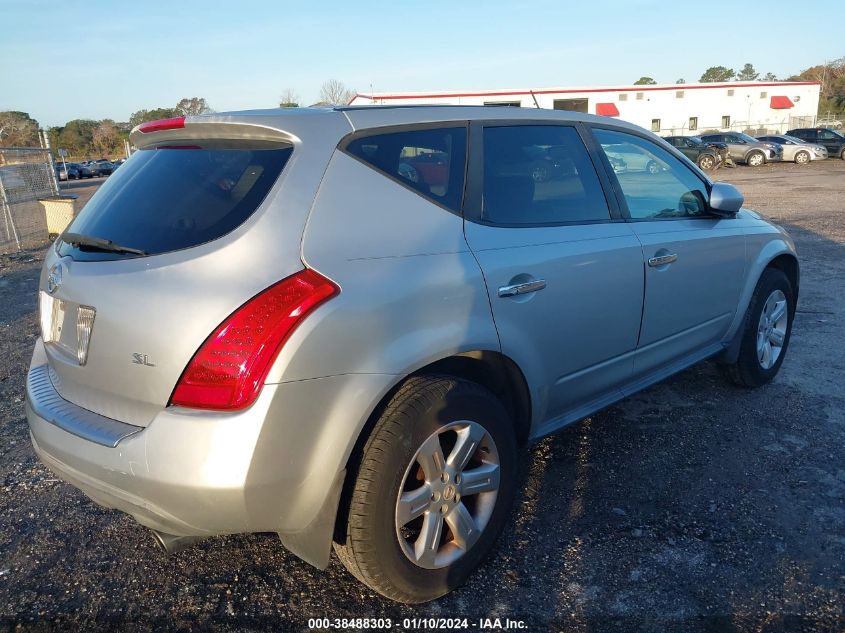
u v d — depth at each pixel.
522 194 2.96
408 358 2.33
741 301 4.19
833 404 4.22
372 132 2.55
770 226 4.51
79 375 2.38
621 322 3.29
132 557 2.91
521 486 3.36
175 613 2.56
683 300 3.69
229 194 2.30
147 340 2.13
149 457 2.09
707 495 3.23
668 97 40.66
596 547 2.86
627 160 3.59
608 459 3.60
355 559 2.33
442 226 2.59
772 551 2.79
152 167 2.60
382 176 2.50
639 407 4.26
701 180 4.07
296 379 2.09
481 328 2.58
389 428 2.30
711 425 3.97
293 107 2.67
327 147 2.40
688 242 3.68
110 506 2.35
